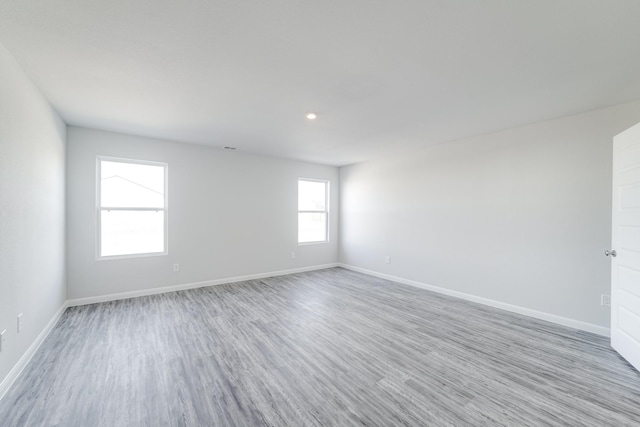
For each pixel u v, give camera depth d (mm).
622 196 2434
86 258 3707
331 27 1687
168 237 4332
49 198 2826
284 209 5629
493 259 3756
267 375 2137
